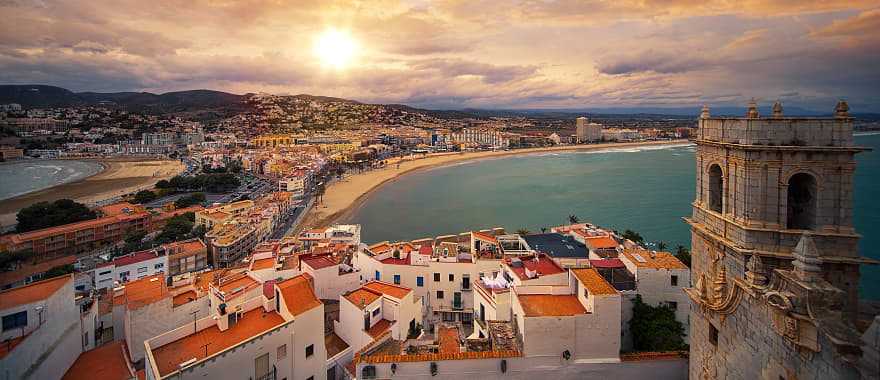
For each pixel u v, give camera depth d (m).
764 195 25.02
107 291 76.88
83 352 51.22
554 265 63.06
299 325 46.28
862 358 18.12
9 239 146.38
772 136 24.75
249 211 184.50
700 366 30.95
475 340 46.25
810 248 21.50
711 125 29.36
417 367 39.03
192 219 184.75
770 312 23.12
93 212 195.38
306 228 189.12
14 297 42.97
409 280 77.75
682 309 49.69
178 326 53.84
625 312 49.41
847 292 24.20
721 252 28.17
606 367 39.16
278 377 44.09
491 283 59.34
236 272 79.25
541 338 39.22
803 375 21.20
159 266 113.12
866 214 140.75
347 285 74.19
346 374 51.72
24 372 39.50
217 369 38.66
